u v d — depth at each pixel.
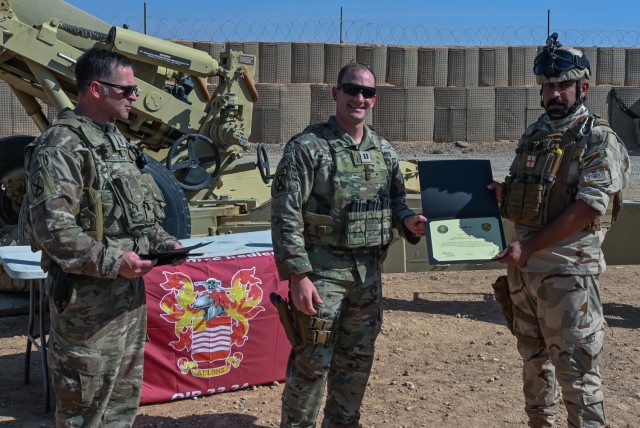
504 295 3.68
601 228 3.48
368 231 3.31
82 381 3.02
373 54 22.42
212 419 4.19
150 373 4.36
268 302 4.64
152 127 7.14
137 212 3.07
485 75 22.72
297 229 3.22
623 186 3.40
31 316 4.56
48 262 3.06
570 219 3.29
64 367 3.03
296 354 3.39
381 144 3.46
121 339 3.10
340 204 3.29
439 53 22.59
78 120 2.99
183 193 6.24
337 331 3.49
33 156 2.91
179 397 4.45
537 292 3.44
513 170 3.55
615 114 22.48
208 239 5.10
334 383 3.55
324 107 21.45
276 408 4.37
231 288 4.53
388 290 7.28
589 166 3.29
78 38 6.80
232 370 4.57
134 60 6.76
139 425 4.09
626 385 4.77
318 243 3.33
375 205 3.33
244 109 7.12
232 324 4.54
